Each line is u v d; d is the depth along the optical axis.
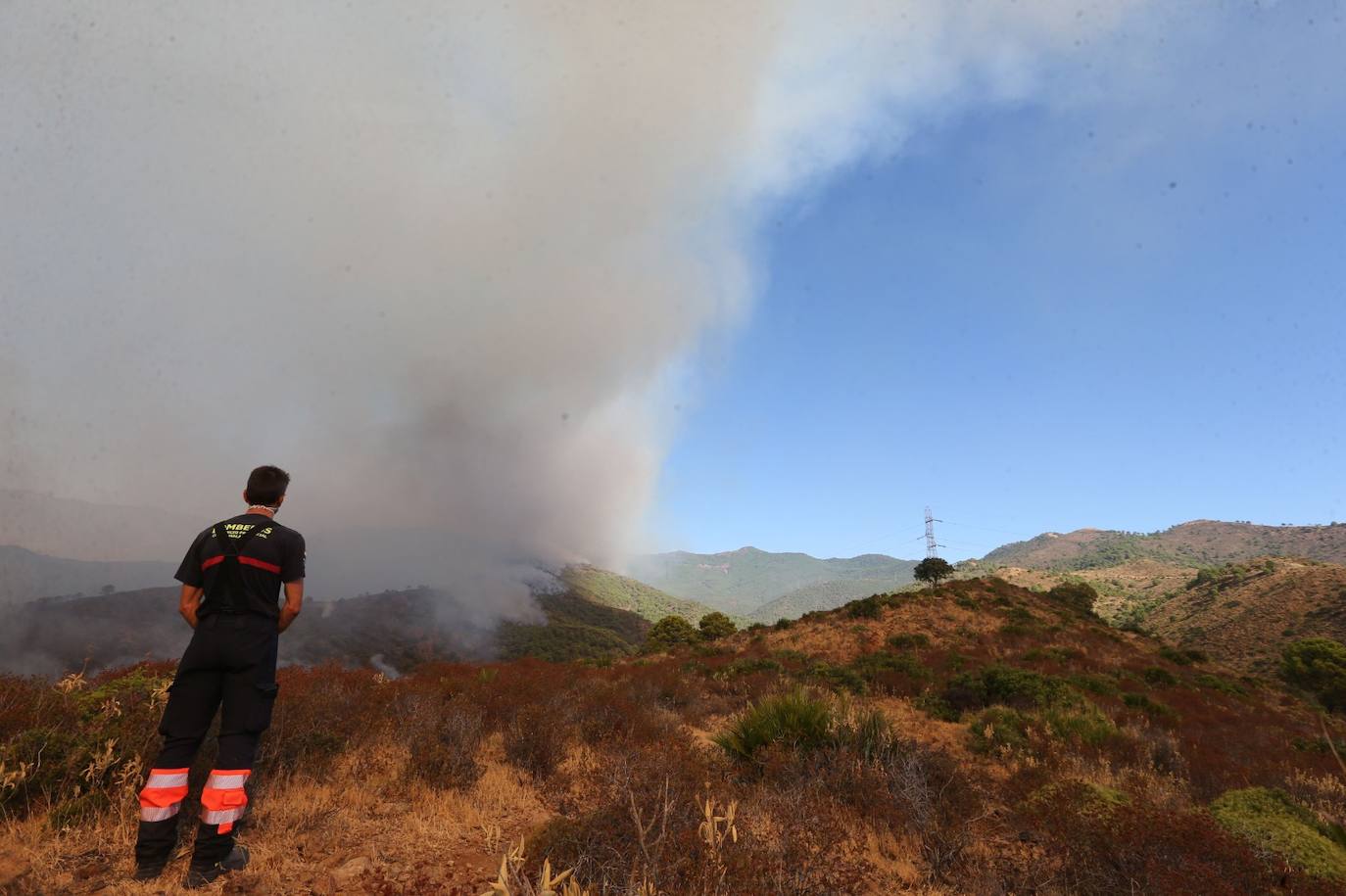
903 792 4.84
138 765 3.64
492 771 5.37
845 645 31.03
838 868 3.42
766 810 3.97
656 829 3.05
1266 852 4.07
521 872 2.63
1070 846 3.82
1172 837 3.75
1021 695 13.88
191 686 3.10
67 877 2.75
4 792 3.33
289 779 4.43
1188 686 24.89
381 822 3.96
